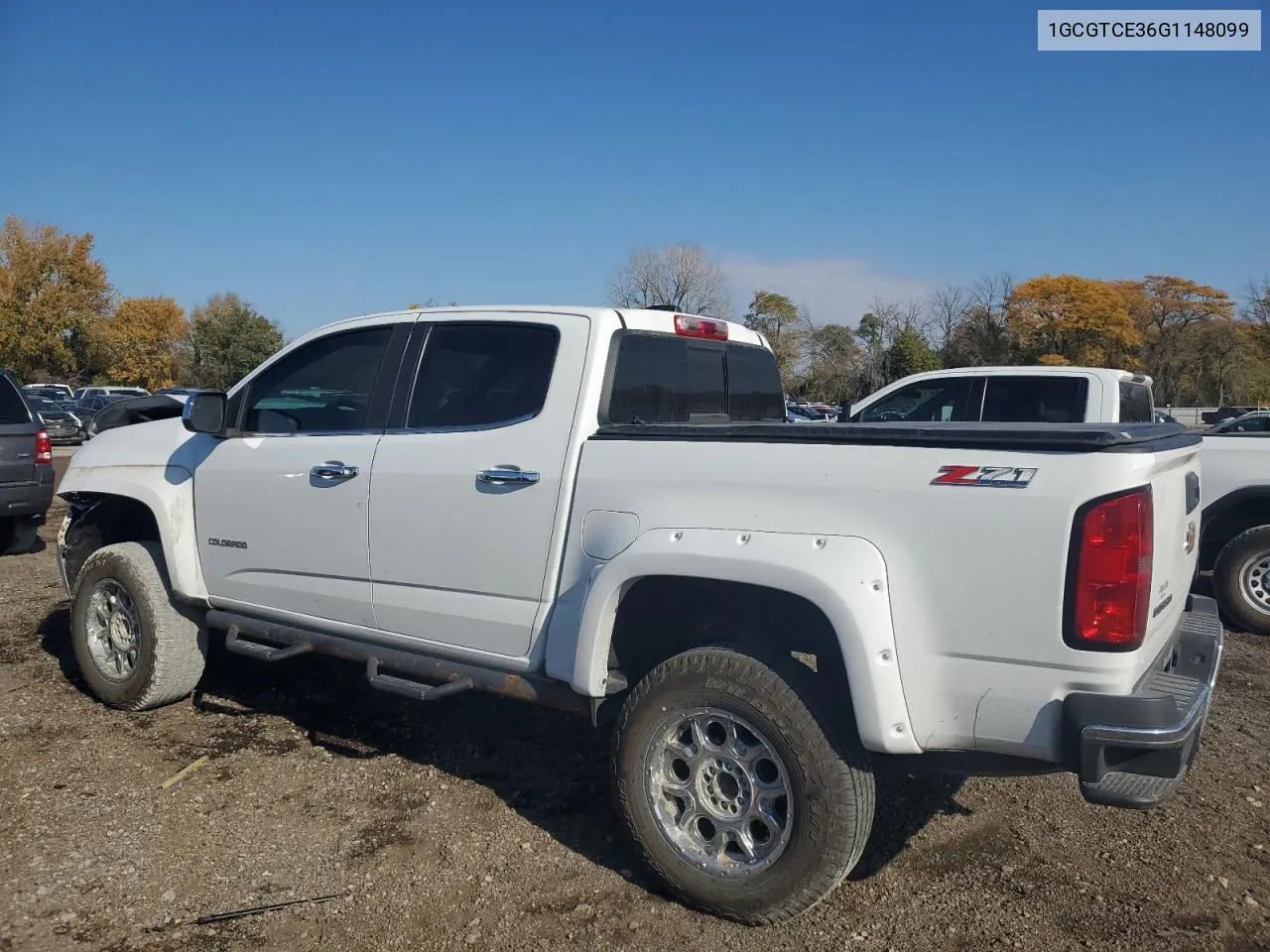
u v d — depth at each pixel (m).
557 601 3.54
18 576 8.25
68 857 3.51
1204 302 67.94
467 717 5.01
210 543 4.73
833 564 2.90
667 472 3.28
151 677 4.85
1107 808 4.02
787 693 3.00
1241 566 6.96
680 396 4.07
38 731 4.73
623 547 3.31
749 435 3.17
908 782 4.25
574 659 3.38
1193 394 65.00
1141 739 2.57
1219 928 3.16
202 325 68.44
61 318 57.16
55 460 20.91
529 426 3.67
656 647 3.65
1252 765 4.51
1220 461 7.10
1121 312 60.69
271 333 68.75
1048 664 2.70
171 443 4.95
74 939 3.02
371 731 4.80
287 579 4.41
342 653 4.22
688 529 3.18
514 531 3.63
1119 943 3.07
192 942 3.03
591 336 3.66
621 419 3.70
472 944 3.04
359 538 4.09
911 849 3.67
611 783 3.35
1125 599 2.64
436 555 3.85
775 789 3.07
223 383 67.75
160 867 3.47
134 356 64.44
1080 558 2.65
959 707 2.83
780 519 3.04
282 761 4.43
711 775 3.22
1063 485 2.68
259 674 5.64
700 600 3.47
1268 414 9.07
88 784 4.13
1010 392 8.45
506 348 3.87
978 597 2.77
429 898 3.30
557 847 3.66
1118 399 8.03
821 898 3.03
